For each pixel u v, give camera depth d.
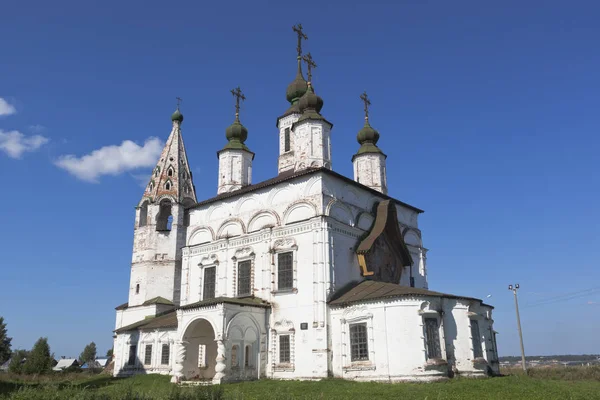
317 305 29.22
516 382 23.77
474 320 29.84
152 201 46.56
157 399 17.31
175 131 50.97
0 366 71.50
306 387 24.28
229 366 28.34
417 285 39.28
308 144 36.00
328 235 30.47
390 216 34.88
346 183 33.62
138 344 39.41
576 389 22.27
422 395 20.28
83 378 41.25
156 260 45.03
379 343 26.77
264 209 34.09
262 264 32.97
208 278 36.59
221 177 43.47
